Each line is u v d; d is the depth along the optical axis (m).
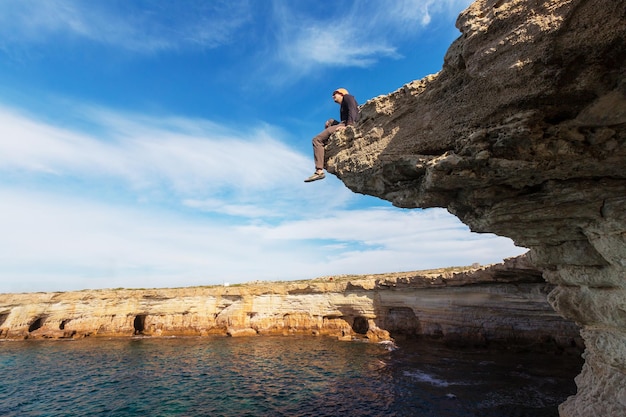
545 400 21.17
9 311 58.97
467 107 7.88
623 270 10.55
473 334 37.88
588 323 13.46
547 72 6.15
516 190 9.67
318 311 57.47
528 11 6.11
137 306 61.56
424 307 44.16
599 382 13.18
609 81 6.08
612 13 5.31
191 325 60.03
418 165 9.01
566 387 23.19
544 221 10.70
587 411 13.09
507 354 34.22
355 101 11.37
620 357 12.04
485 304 37.53
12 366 37.97
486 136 7.58
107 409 24.20
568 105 6.70
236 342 51.53
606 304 11.97
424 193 10.12
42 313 59.31
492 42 6.75
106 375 33.59
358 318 54.91
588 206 9.81
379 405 22.78
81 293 61.91
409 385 26.58
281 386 28.48
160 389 28.70
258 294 61.38
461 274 38.91
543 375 26.39
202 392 27.53
